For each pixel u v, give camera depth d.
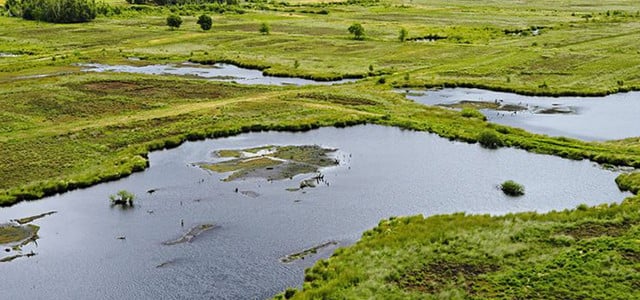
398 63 101.12
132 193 46.06
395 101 74.69
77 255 36.22
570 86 81.50
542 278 31.25
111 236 38.78
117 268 34.62
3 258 35.91
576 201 43.84
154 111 68.88
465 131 61.38
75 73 90.25
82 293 32.06
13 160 52.38
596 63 95.00
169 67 99.75
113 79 84.44
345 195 45.22
